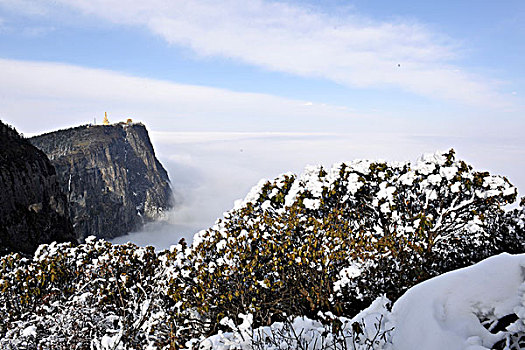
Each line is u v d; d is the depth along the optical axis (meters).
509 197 6.32
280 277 5.91
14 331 5.93
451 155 6.89
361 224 6.68
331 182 6.80
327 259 5.71
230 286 5.90
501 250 6.19
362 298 5.28
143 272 7.33
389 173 7.01
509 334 2.19
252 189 7.17
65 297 6.94
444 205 6.65
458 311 2.46
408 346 2.59
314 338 3.52
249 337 3.73
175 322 5.74
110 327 6.07
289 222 6.23
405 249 5.99
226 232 6.42
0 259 7.91
